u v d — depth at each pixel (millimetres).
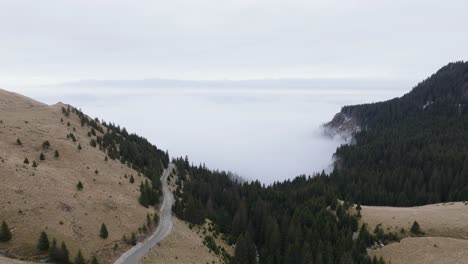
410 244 83562
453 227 89438
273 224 91562
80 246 59500
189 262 67812
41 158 87062
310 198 123375
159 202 97750
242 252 77938
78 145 102875
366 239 88375
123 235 68125
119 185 92250
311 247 82875
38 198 66375
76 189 77312
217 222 102688
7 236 54031
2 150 82188
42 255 53688
